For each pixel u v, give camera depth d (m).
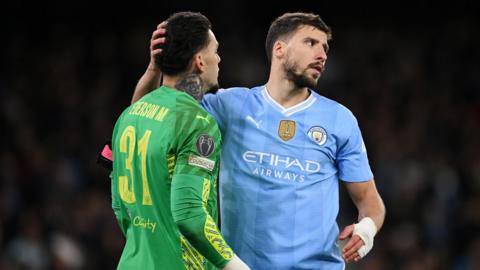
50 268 43.31
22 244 43.41
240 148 17.72
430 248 45.62
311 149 17.53
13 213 45.50
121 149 16.92
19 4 65.19
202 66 16.78
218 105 18.02
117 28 66.62
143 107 16.78
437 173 49.22
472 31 65.62
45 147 51.84
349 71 61.53
